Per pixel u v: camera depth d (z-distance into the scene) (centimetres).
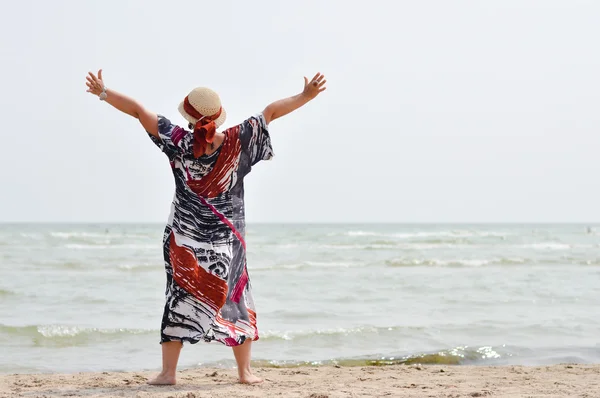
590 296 1302
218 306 440
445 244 3938
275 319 964
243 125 449
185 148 435
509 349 727
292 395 437
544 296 1298
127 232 5497
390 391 471
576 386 502
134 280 1596
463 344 779
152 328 862
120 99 439
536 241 4347
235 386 472
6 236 4075
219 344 774
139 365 657
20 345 752
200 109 438
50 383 508
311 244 3647
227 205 446
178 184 441
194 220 438
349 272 1947
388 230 7625
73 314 998
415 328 860
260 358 688
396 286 1488
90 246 3272
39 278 1633
